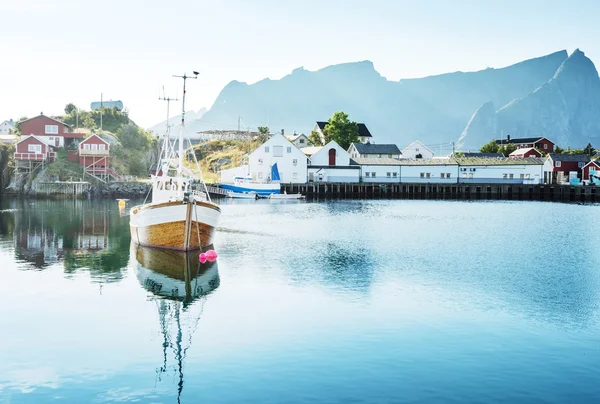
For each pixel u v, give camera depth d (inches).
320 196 4124.0
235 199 3735.2
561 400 607.5
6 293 1034.1
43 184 3863.2
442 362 703.7
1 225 2084.2
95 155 4074.8
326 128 5669.3
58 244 1610.5
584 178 4643.2
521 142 6830.7
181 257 1390.3
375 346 757.3
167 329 828.0
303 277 1168.8
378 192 4330.7
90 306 949.2
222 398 608.7
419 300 992.9
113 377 663.1
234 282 1120.2
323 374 667.4
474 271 1252.5
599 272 1250.6
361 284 1110.4
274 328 829.2
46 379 658.2
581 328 844.0
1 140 4557.1
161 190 1608.0
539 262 1370.6
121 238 1738.4
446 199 3966.5
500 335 808.3
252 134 6112.2
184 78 1496.1
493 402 602.2
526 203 3592.5
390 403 597.3
